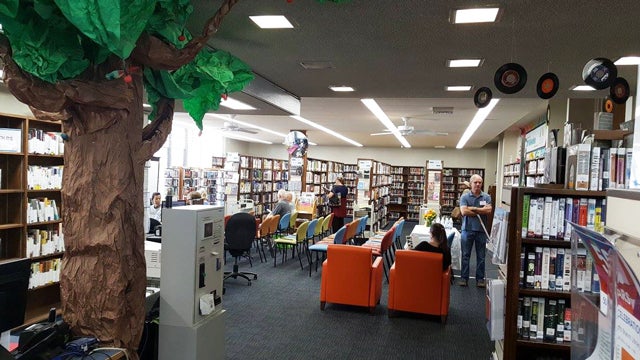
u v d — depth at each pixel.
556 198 2.84
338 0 2.41
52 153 4.93
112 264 2.23
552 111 7.88
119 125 2.24
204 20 3.11
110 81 2.15
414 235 6.88
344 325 4.64
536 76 4.45
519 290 2.88
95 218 2.20
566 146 3.12
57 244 5.02
